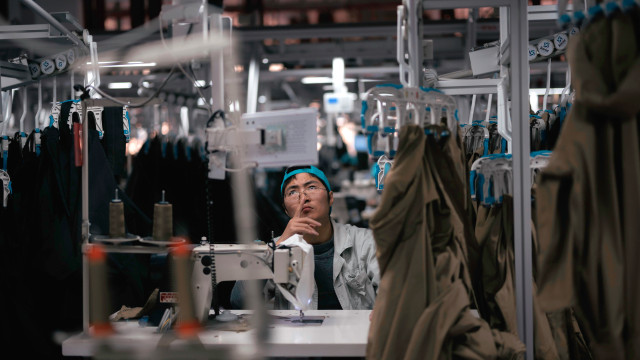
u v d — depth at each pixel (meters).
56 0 4.68
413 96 2.12
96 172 2.88
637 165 1.73
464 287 2.02
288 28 4.80
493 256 2.24
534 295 2.21
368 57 5.66
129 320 2.39
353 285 2.75
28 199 2.81
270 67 6.25
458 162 2.18
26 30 2.87
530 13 2.90
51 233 2.76
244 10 5.65
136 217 3.37
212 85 2.22
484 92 2.86
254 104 5.43
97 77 2.94
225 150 2.19
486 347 1.96
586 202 1.76
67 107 2.89
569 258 1.77
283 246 2.24
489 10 4.58
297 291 2.22
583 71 1.73
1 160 3.03
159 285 2.31
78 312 2.87
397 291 1.98
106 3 4.89
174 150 4.05
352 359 2.42
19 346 2.74
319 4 6.14
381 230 1.99
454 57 5.64
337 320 2.34
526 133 2.17
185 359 2.06
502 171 2.27
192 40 2.21
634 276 1.75
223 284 3.10
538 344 2.16
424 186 2.01
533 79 5.60
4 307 2.72
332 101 5.50
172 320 2.22
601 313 1.79
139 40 4.43
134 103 2.33
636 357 1.75
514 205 2.17
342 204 6.69
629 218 1.74
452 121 2.23
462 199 2.19
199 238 3.91
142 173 4.02
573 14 1.88
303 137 2.14
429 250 2.00
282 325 2.27
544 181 1.80
